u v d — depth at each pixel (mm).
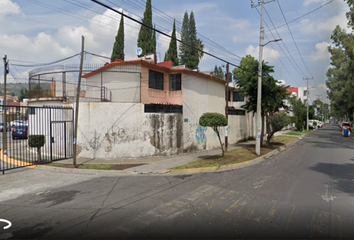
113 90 15312
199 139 15297
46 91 15320
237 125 20406
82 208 5344
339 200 5715
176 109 14734
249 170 9633
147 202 5707
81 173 9188
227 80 13961
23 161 10938
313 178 8016
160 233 4035
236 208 5219
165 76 16125
